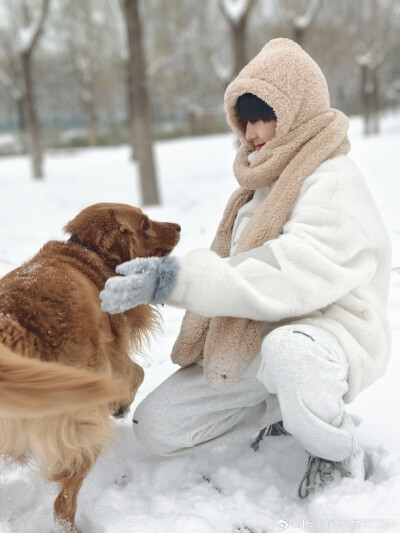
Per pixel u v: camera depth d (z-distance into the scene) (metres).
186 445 2.20
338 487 1.95
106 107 36.94
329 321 1.99
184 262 1.80
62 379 1.58
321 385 1.84
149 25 22.91
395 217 6.98
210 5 23.31
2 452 1.87
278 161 2.03
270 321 1.99
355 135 26.06
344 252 1.88
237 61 12.92
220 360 1.97
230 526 1.94
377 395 2.68
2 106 36.59
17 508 2.18
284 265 1.83
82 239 2.38
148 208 9.96
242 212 2.29
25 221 9.76
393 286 4.26
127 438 2.56
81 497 2.19
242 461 2.31
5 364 1.60
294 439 2.41
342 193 1.92
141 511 2.03
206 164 17.62
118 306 1.72
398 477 1.95
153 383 3.06
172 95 33.44
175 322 4.11
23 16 16.22
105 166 19.55
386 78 37.53
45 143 33.97
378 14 24.38
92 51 26.25
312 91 1.99
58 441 1.86
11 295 1.93
